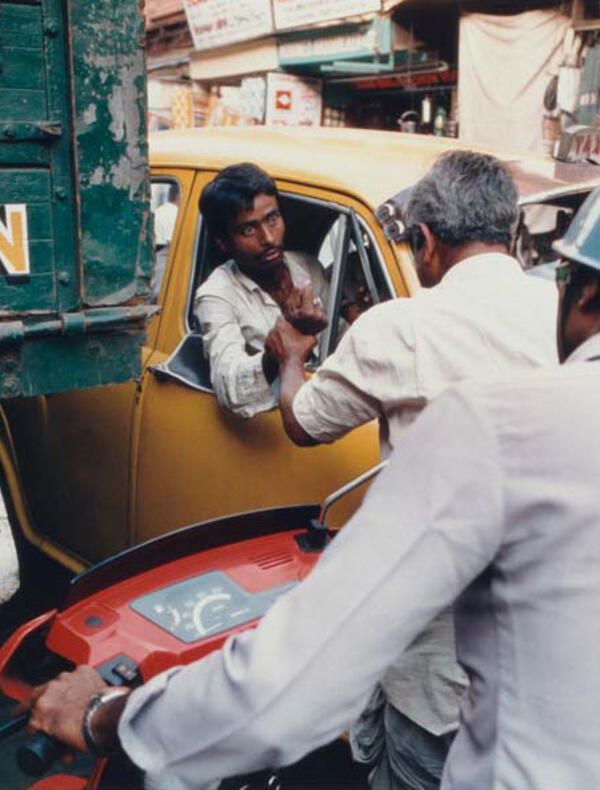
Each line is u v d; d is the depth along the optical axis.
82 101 2.15
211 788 1.17
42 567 3.80
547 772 1.05
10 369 2.15
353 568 1.04
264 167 2.94
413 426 1.09
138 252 2.31
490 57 8.05
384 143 3.16
